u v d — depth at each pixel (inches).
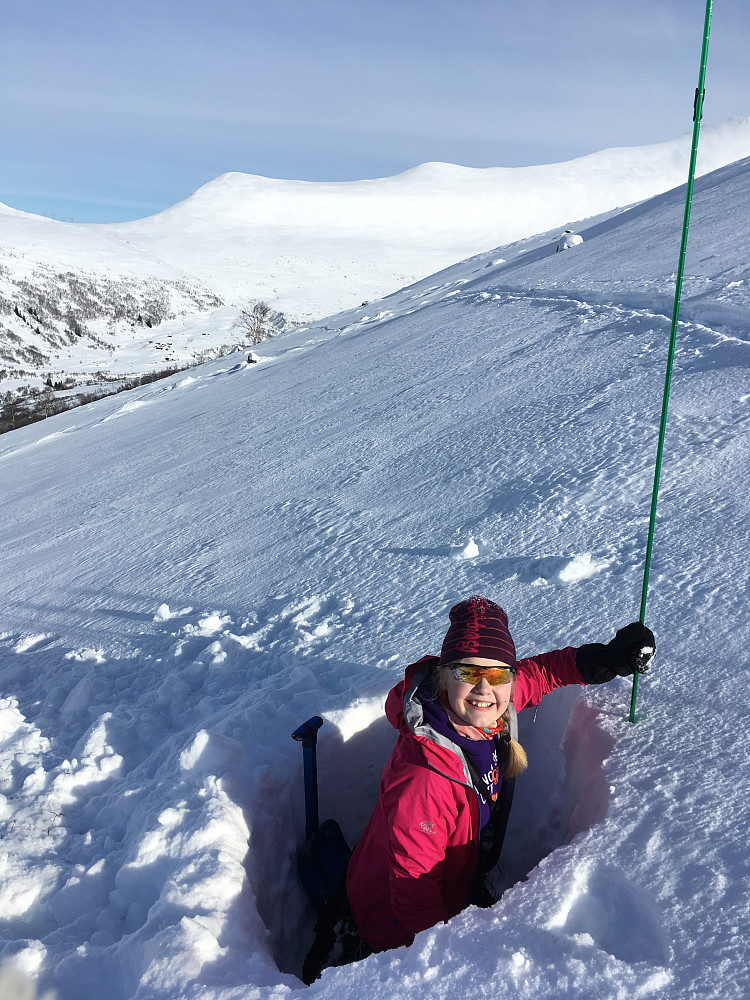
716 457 135.7
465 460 179.5
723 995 47.8
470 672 62.6
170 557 185.5
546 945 53.3
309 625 123.3
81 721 113.7
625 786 67.6
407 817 64.6
